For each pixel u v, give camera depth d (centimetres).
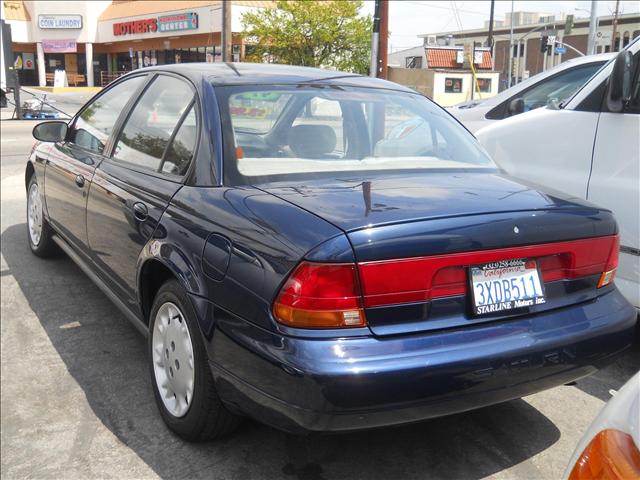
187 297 267
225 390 251
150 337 309
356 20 3166
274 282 229
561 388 354
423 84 4809
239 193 268
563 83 593
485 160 343
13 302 465
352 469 278
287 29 3172
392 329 228
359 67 3216
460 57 5031
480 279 243
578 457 160
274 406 229
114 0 4991
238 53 3975
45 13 4906
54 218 481
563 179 414
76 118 467
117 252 349
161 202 302
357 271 222
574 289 269
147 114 364
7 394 341
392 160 319
